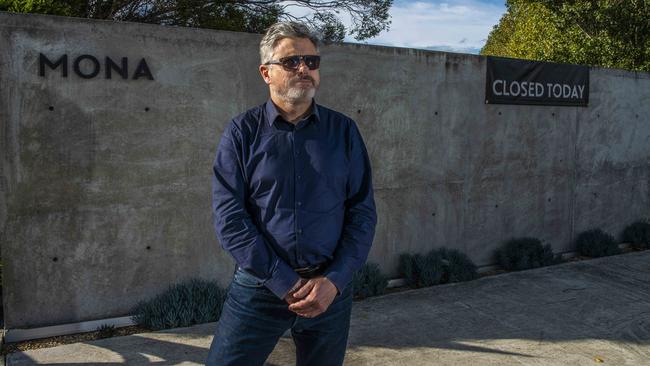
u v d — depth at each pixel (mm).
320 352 2383
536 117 6895
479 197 6527
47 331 4305
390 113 5781
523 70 6684
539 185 7027
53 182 4250
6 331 4195
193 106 4711
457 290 5715
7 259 4176
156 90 4543
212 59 4758
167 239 4715
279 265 2123
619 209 7922
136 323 4531
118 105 4406
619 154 7812
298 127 2244
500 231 6746
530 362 4016
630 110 7852
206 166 4820
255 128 2248
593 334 4574
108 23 4312
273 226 2201
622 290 5793
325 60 5348
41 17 4086
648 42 10875
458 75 6203
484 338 4453
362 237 2291
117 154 4441
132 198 4539
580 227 7508
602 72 7473
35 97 4129
